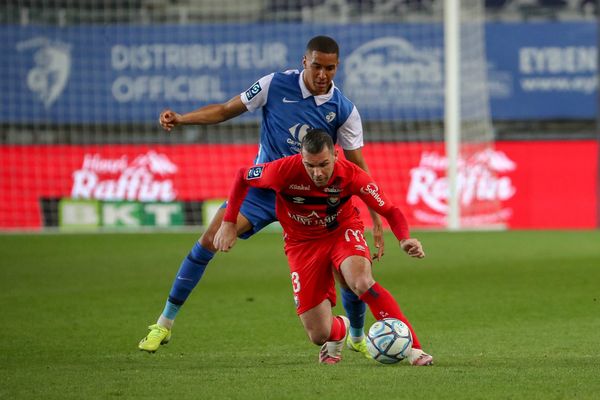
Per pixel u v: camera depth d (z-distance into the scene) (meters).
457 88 51.75
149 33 56.50
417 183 55.28
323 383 18.73
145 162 55.47
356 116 24.30
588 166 55.22
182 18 57.94
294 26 56.75
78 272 39.91
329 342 22.22
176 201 55.12
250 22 56.84
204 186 55.34
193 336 26.80
